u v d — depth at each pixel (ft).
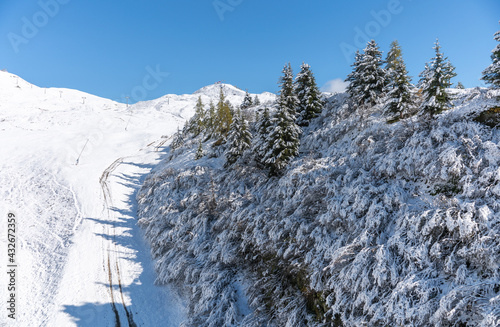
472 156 34.09
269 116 79.71
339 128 78.07
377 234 35.60
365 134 61.52
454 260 27.94
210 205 71.15
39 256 68.90
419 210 34.22
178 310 54.85
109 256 69.31
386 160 44.93
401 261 31.45
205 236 64.03
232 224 60.29
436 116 45.78
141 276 63.72
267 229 51.67
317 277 38.04
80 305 53.72
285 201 54.65
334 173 50.03
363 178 44.09
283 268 46.85
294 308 40.37
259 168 79.92
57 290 57.06
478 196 31.14
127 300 56.49
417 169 40.96
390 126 58.18
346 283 33.60
